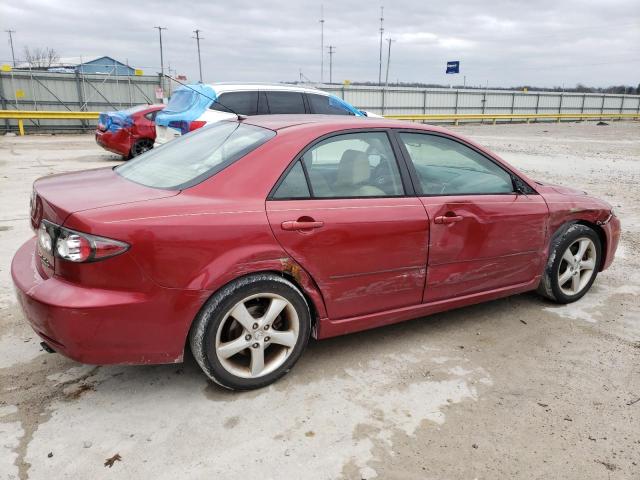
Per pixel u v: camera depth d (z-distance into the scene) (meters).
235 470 2.38
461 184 3.66
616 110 51.62
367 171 3.28
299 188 3.00
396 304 3.40
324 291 3.07
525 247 3.91
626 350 3.62
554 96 46.56
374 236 3.15
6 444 2.50
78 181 3.13
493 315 4.16
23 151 14.38
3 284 4.41
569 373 3.30
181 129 8.48
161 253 2.56
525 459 2.52
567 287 4.41
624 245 6.25
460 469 2.44
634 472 2.45
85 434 2.59
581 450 2.59
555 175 12.29
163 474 2.35
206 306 2.73
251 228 2.76
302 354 3.42
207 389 3.01
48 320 2.52
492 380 3.20
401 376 3.22
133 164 3.52
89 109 23.28
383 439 2.63
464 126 36.50
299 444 2.57
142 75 24.33
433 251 3.42
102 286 2.51
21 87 21.72
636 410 2.93
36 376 3.08
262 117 3.66
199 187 2.82
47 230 2.64
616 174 12.69
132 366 3.24
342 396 2.98
